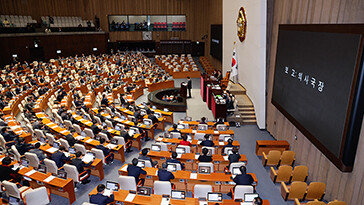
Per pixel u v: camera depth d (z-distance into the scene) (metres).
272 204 8.77
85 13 42.56
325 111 7.82
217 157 10.20
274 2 13.47
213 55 32.69
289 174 9.61
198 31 44.34
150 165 9.39
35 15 36.91
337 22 7.86
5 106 16.67
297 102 9.98
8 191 8.23
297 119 10.00
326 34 7.76
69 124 13.59
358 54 6.19
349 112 6.57
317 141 8.37
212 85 18.91
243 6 18.00
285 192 8.80
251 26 16.16
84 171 9.64
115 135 12.88
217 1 32.09
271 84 14.12
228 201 7.24
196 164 10.37
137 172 8.62
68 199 9.09
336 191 8.08
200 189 8.00
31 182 9.41
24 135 12.53
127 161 11.80
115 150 11.31
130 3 42.97
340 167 7.08
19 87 22.03
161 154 10.43
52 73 27.45
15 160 10.61
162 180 8.34
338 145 7.13
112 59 37.94
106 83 23.86
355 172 7.08
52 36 34.28
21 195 8.55
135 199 7.47
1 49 28.08
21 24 33.44
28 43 30.91
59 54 35.56
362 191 6.79
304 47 9.30
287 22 11.77
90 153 10.30
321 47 8.06
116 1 42.66
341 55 6.95
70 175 9.22
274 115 13.84
